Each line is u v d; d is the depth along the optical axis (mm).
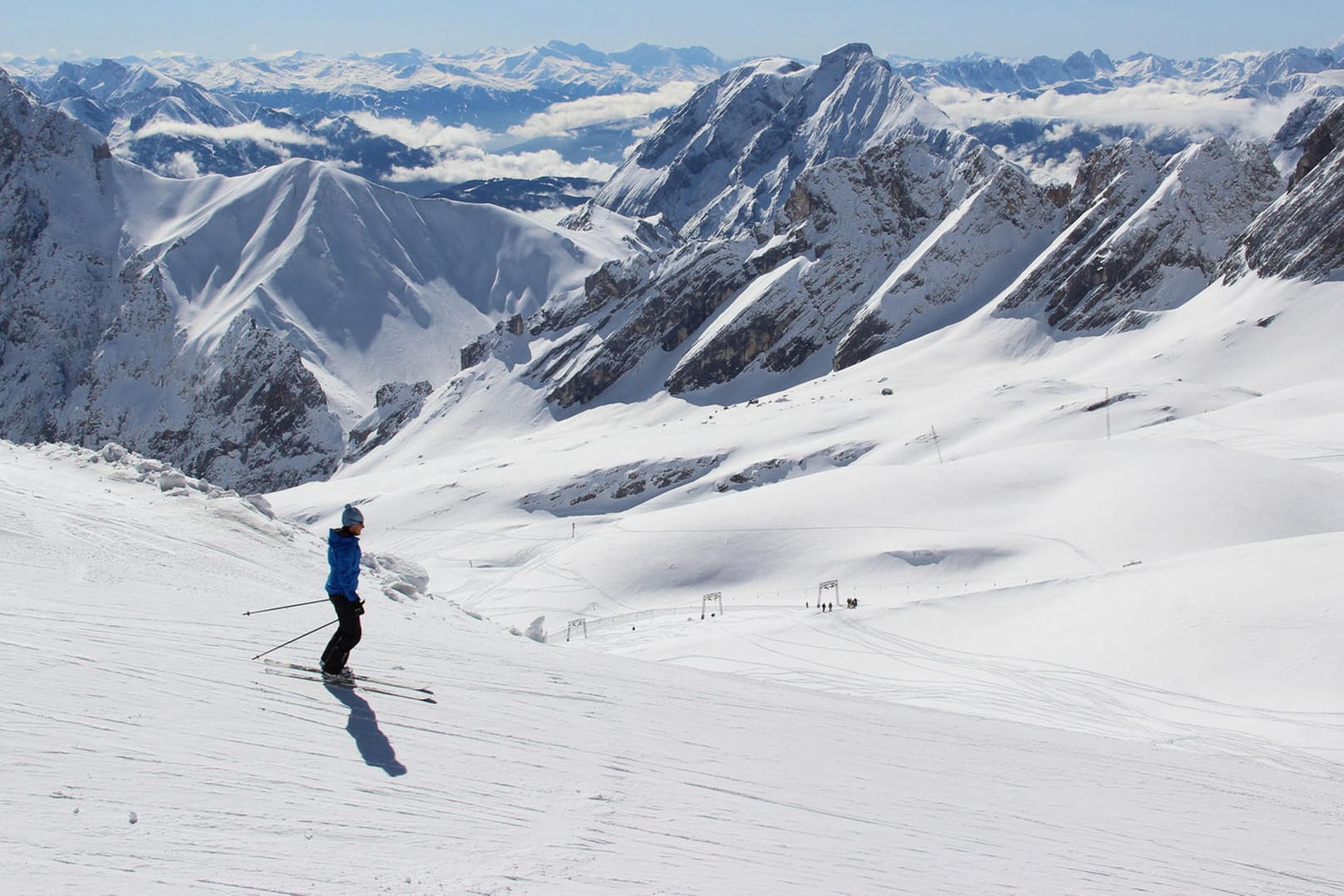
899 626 62406
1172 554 79062
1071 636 54688
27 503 26297
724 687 21281
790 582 90750
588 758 13312
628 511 170000
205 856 8523
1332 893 12500
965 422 163625
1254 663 45875
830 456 164250
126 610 17375
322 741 12164
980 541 88125
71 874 7766
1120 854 12812
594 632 86438
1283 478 90750
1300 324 182375
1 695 11859
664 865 10023
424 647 18922
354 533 15094
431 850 9445
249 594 21312
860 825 12430
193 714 12336
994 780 16078
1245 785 19422
